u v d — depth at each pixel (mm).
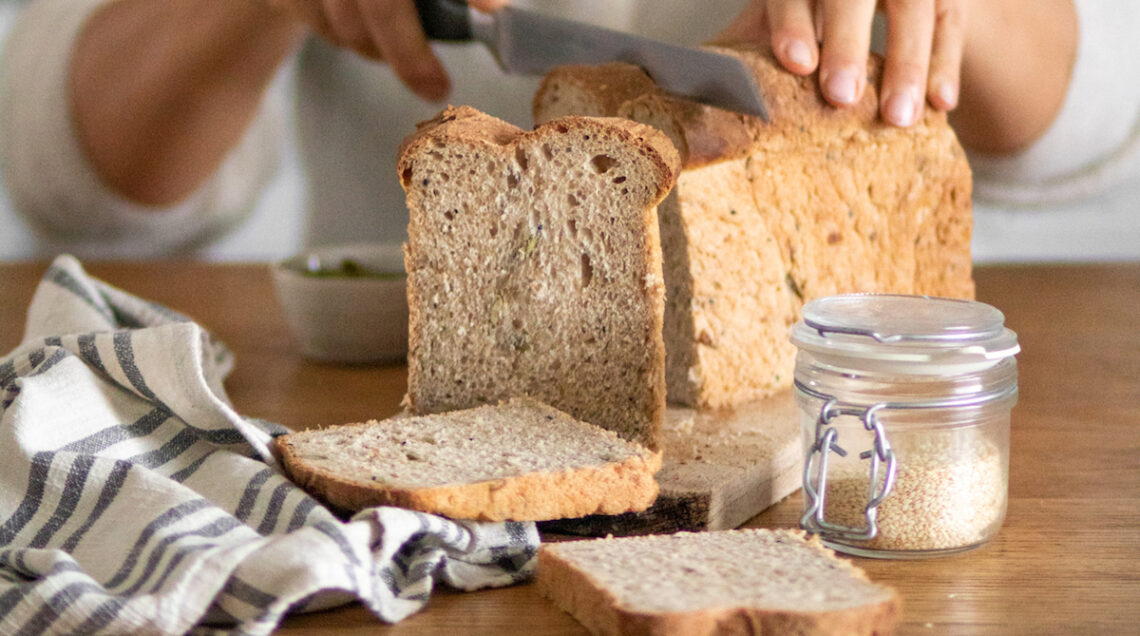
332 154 1950
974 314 1000
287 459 1015
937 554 994
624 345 1066
